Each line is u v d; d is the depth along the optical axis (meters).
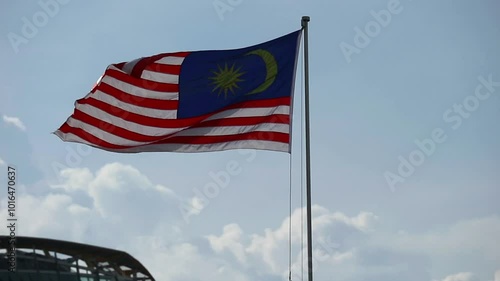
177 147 22.61
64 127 23.02
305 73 21.97
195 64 23.00
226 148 22.33
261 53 22.80
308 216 20.20
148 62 23.03
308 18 22.52
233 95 22.62
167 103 22.81
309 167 20.80
